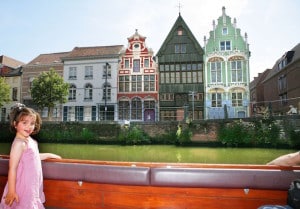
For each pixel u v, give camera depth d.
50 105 29.11
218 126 21.80
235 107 29.36
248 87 29.25
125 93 31.91
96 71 32.88
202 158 16.59
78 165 3.47
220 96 29.94
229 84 29.67
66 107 33.22
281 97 32.72
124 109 31.86
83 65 33.41
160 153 19.09
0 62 40.72
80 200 3.45
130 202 3.31
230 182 3.06
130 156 18.20
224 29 30.58
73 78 33.56
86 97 32.97
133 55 32.38
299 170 3.00
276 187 2.97
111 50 33.69
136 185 3.29
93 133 25.48
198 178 3.12
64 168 3.48
